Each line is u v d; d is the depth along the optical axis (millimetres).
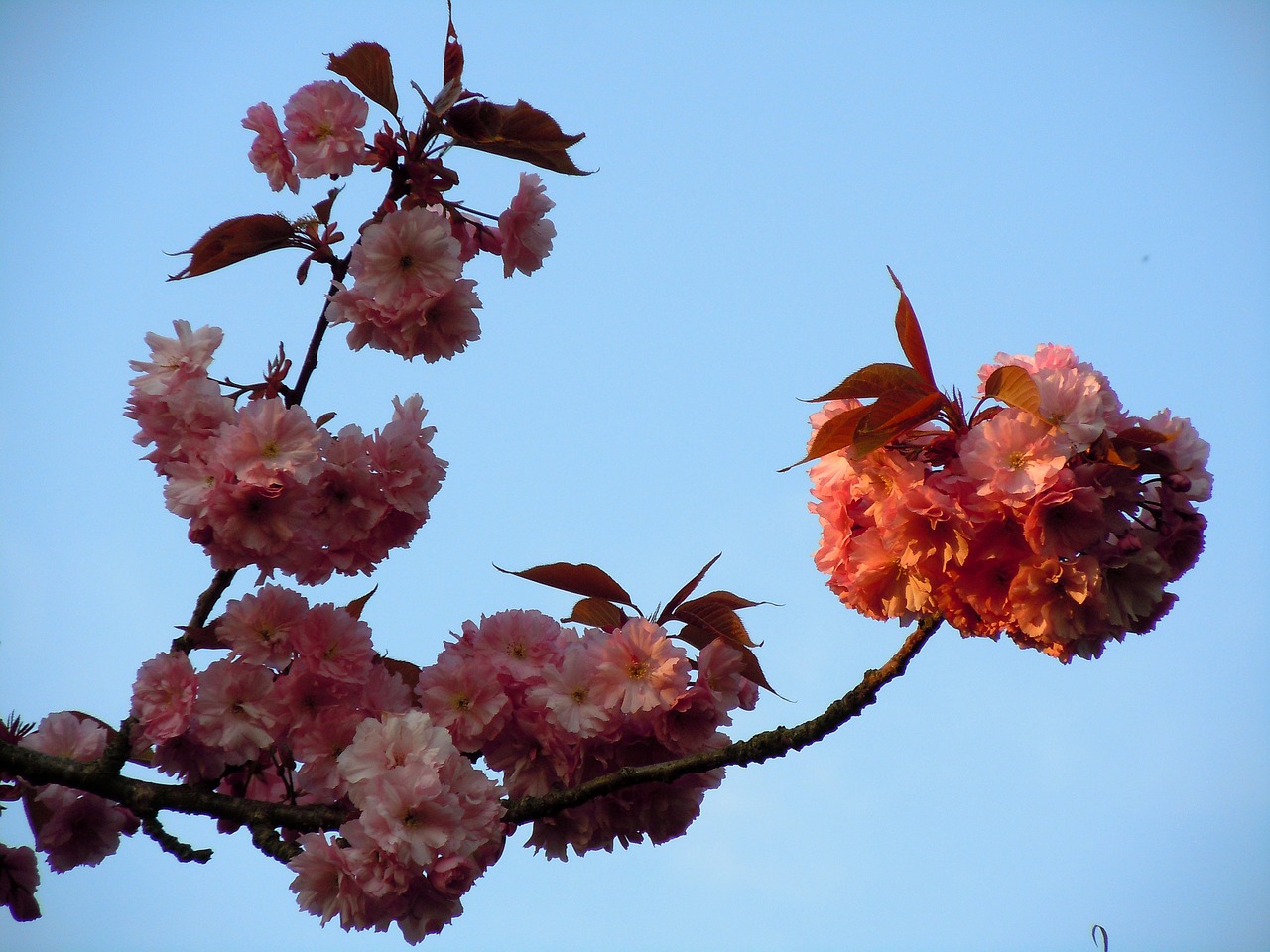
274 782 4094
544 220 3979
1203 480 3193
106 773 3654
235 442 3412
